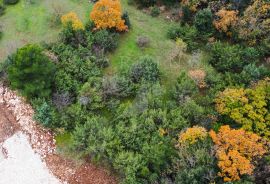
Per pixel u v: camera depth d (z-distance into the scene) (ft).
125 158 161.58
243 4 213.05
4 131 183.21
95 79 187.32
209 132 161.58
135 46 208.74
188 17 219.82
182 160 156.46
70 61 191.83
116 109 179.63
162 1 235.20
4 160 175.01
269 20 202.49
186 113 173.88
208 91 187.73
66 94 182.60
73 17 204.95
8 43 208.33
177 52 203.21
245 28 204.74
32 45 179.32
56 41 205.98
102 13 202.69
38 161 174.60
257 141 158.61
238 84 186.29
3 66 196.24
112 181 168.66
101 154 167.32
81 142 168.86
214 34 214.07
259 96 169.07
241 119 167.32
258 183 152.05
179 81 188.34
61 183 169.07
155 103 179.11
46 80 181.16
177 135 168.14
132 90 187.01
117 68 198.80
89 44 199.72
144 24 222.69
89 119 173.06
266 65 201.36
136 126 168.76
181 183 150.41
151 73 190.08
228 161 147.84
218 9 215.92
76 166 172.35
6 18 221.66
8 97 192.34
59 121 178.60
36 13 222.48
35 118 180.65
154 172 161.68
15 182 169.17
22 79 179.32
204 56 207.10
